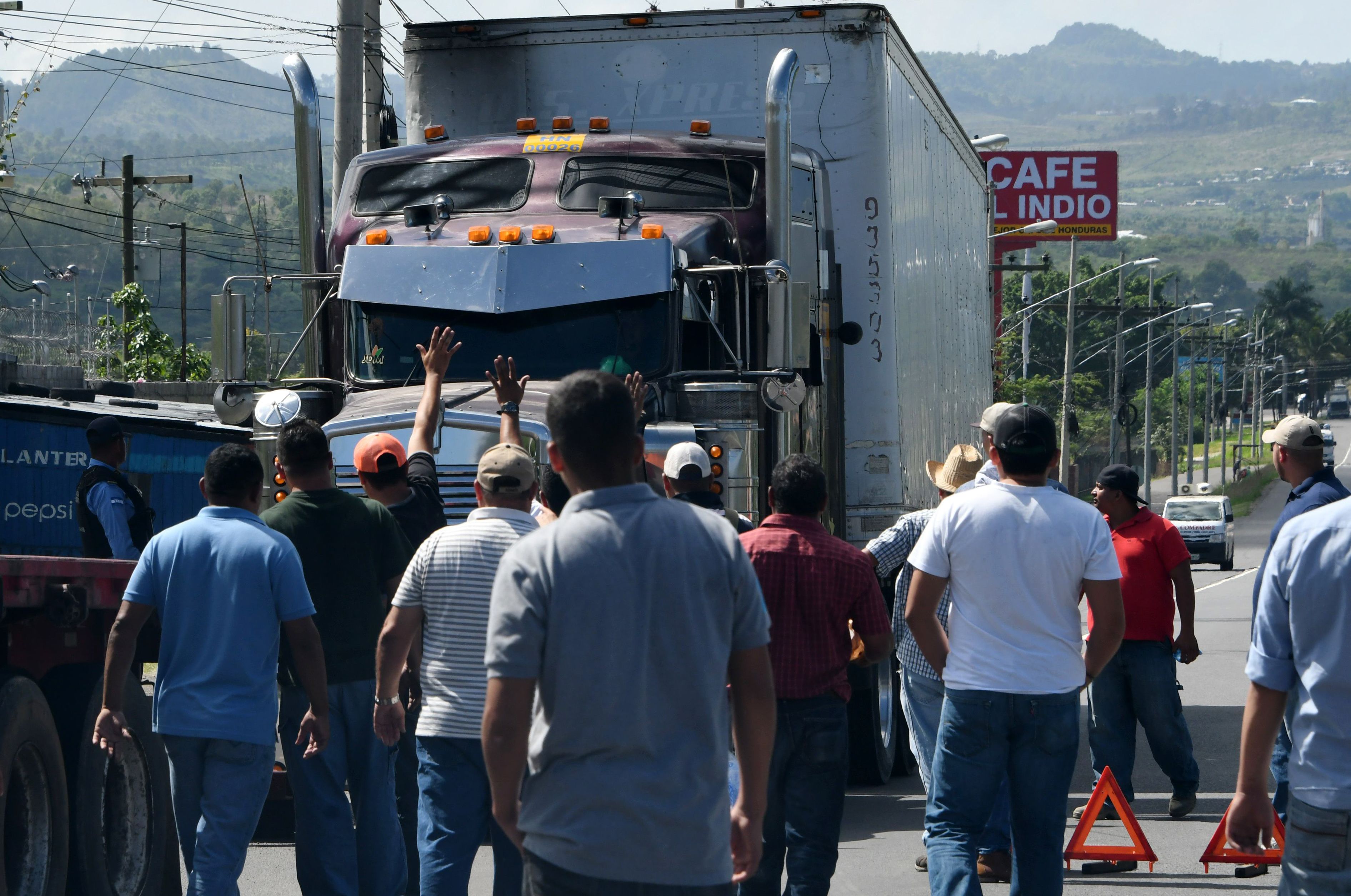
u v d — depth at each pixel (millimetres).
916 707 23125
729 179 29703
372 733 19766
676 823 11039
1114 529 28438
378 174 31172
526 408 25828
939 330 41094
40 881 18047
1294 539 13234
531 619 11148
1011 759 17859
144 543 27781
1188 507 143000
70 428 46156
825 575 18703
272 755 18578
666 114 34781
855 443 33094
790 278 27469
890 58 33719
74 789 19156
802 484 19141
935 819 17922
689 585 11344
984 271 56281
